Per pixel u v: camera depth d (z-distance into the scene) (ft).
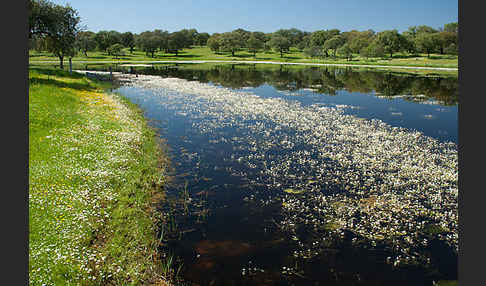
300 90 149.89
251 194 43.45
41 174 37.58
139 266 27.48
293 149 62.69
